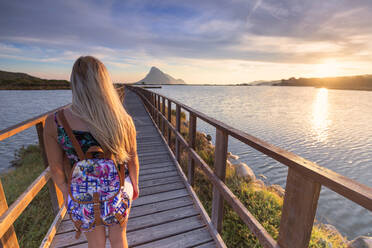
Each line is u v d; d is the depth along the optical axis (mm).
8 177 5887
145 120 9648
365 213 6562
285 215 1191
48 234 2182
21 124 1786
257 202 3898
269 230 3162
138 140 6445
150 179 3801
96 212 1081
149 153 5266
